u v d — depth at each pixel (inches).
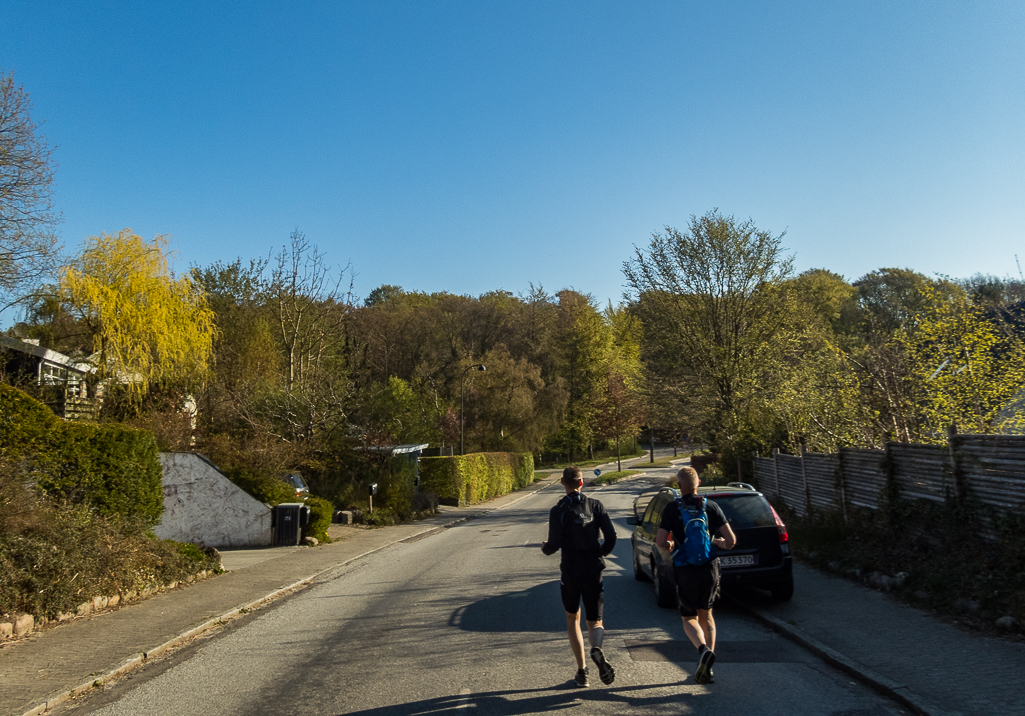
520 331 2918.3
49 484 436.1
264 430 959.6
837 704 208.4
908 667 231.9
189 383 978.7
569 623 234.5
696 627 235.9
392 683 242.1
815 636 284.4
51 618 343.9
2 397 424.2
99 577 388.5
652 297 1145.4
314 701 225.1
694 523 245.8
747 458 859.4
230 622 370.3
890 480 411.5
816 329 1056.8
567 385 2908.5
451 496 1551.4
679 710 206.1
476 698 221.9
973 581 297.6
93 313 882.8
